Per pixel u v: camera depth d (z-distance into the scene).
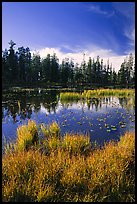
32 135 6.69
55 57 66.00
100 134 7.86
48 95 24.45
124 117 10.98
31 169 4.17
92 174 3.92
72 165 4.12
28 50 61.41
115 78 69.94
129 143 5.28
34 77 58.12
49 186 3.68
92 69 67.75
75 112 12.59
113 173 3.95
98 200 3.38
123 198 3.50
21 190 3.44
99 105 15.78
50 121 10.09
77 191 3.66
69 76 64.56
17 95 23.86
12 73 50.06
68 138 5.88
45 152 5.65
